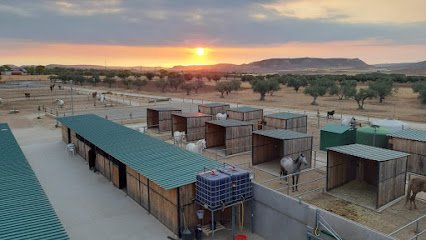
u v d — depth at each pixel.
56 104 68.81
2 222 12.48
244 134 32.56
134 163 20.78
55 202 21.67
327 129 32.34
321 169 26.95
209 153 32.88
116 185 24.34
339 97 77.12
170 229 18.00
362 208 19.39
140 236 17.36
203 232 17.14
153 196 19.50
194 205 17.56
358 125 39.12
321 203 20.22
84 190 23.77
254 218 17.53
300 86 107.38
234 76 196.38
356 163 23.64
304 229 15.12
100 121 35.31
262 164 28.77
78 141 32.91
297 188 22.83
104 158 26.31
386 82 74.69
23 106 67.12
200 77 168.12
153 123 44.41
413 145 26.14
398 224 17.27
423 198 20.67
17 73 192.12
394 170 19.72
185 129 40.34
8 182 16.56
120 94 93.75
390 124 35.25
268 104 69.69
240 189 16.88
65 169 28.53
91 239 17.05
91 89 113.38
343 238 13.62
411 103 67.81
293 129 35.47
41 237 11.46
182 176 18.02
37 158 31.78
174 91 109.12
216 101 76.31
